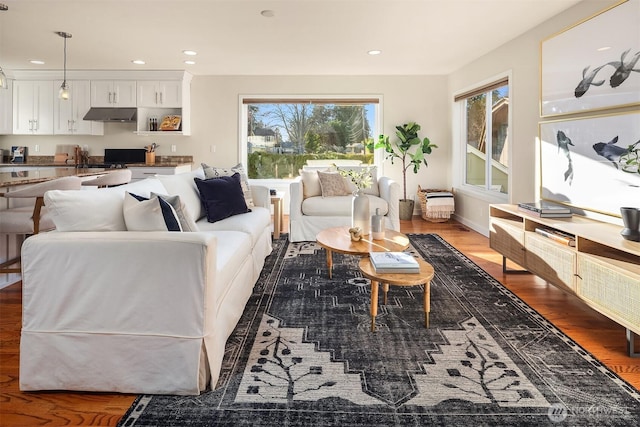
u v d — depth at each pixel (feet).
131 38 14.25
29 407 5.28
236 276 7.76
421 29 13.05
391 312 8.55
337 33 13.53
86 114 20.11
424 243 15.20
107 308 5.49
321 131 21.93
